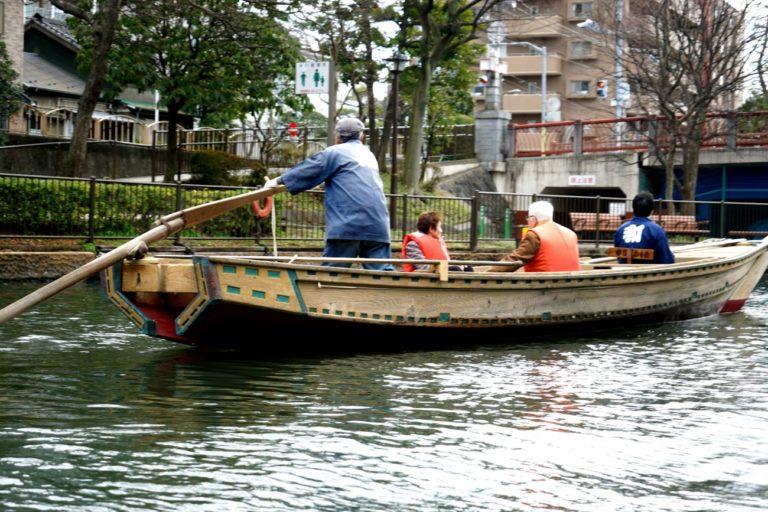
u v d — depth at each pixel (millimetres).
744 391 7469
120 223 17312
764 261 14461
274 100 26594
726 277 13250
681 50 31234
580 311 10750
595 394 7262
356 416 6305
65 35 41125
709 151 35500
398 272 8898
